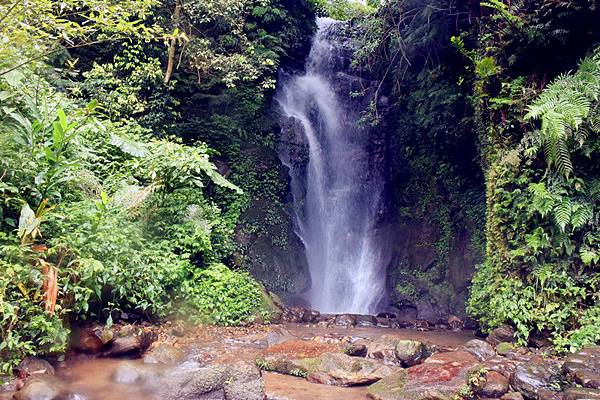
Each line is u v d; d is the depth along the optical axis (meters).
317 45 14.68
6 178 5.34
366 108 13.41
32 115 6.28
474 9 9.55
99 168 7.60
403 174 12.86
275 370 5.39
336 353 5.44
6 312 4.34
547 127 5.59
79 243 5.39
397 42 11.63
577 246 5.87
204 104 11.30
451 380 4.48
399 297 11.67
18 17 5.60
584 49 6.63
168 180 7.68
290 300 10.73
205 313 7.29
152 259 6.79
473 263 10.71
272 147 11.80
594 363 4.58
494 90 7.61
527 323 5.94
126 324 6.05
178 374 4.68
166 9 10.32
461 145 11.30
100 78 9.37
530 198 6.21
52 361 4.80
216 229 8.80
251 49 11.13
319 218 12.66
